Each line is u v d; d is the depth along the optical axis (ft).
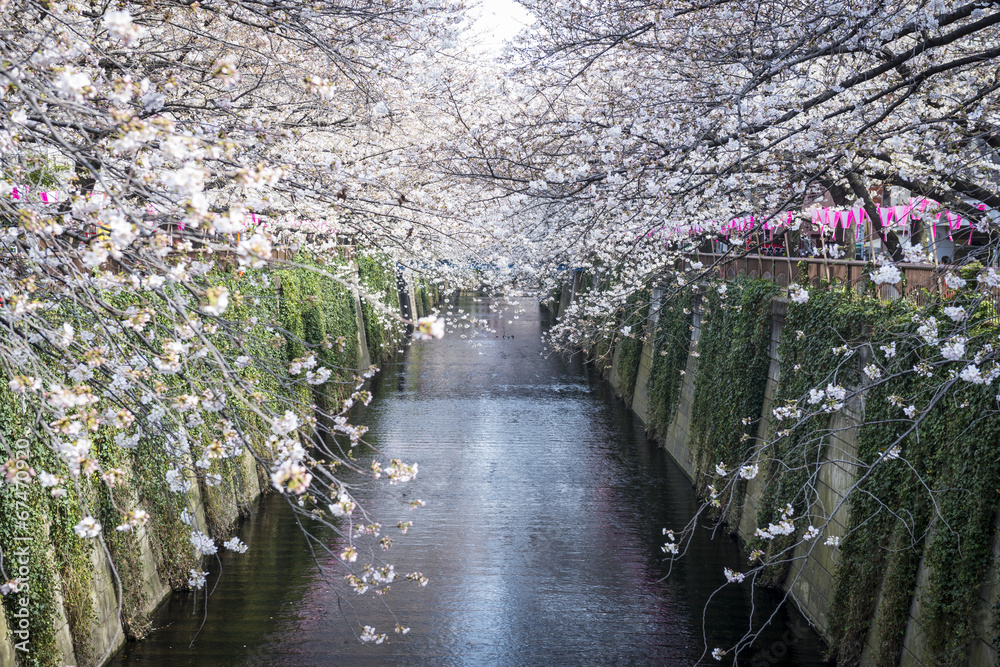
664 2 27.35
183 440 17.84
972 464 27.91
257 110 30.73
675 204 28.27
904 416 32.68
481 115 34.94
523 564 48.98
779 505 43.75
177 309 12.19
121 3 20.95
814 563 40.98
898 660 31.68
